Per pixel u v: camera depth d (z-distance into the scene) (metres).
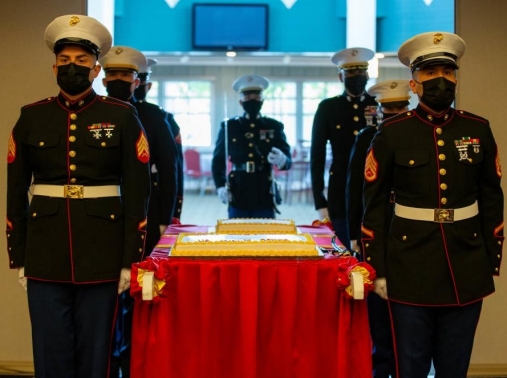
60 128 2.52
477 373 3.68
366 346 2.51
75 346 2.58
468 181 2.47
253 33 9.41
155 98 11.10
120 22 9.40
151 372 2.47
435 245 2.45
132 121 2.58
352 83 3.90
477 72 3.63
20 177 2.56
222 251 2.50
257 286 2.44
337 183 3.90
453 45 2.46
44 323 2.50
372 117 3.92
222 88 11.13
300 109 11.43
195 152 11.13
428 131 2.50
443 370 2.52
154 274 2.36
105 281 2.49
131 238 2.51
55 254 2.47
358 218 3.43
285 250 2.51
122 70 3.30
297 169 10.52
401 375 2.47
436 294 2.43
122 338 3.46
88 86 2.50
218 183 4.78
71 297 2.55
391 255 2.50
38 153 2.51
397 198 2.54
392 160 2.52
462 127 2.51
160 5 9.39
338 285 2.42
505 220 3.66
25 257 2.52
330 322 2.50
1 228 3.71
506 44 3.62
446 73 2.45
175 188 3.50
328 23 9.42
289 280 2.45
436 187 2.45
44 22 3.67
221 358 2.49
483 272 2.47
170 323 2.47
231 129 4.71
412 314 2.46
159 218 3.45
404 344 2.47
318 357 2.50
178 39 9.45
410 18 6.33
